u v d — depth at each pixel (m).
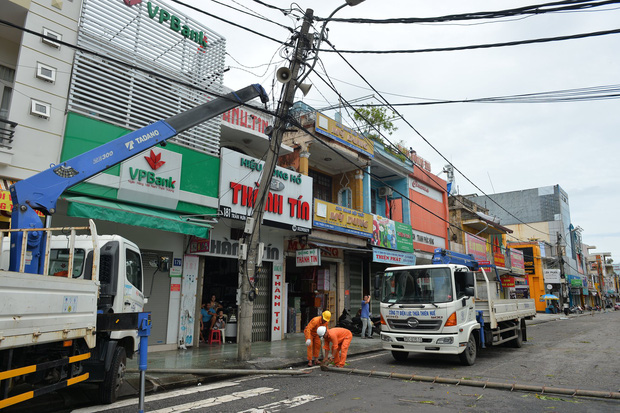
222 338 13.49
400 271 11.16
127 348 7.36
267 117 15.70
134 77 10.99
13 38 9.96
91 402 6.57
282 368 9.91
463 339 9.97
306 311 17.72
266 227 14.27
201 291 12.97
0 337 3.81
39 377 4.89
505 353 12.74
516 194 56.12
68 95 9.76
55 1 9.76
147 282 11.60
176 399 6.78
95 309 5.59
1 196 7.89
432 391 7.35
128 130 10.52
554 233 52.38
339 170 20.41
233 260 15.25
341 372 9.23
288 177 14.87
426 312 10.13
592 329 22.56
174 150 11.54
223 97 8.80
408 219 22.95
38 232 5.71
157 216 10.31
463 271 10.87
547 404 6.52
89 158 6.71
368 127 21.59
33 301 4.28
